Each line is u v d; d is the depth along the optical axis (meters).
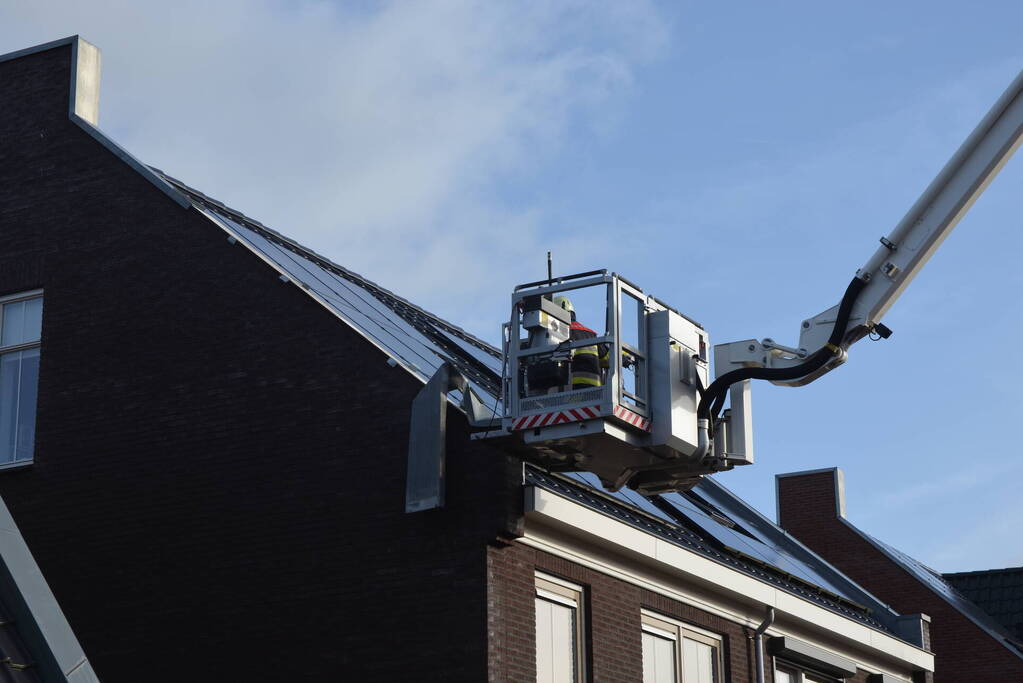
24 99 25.83
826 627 28.69
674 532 25.33
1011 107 19.42
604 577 22.45
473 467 20.09
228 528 21.62
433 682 19.47
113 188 24.39
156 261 23.61
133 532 22.28
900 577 42.38
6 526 13.40
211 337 22.75
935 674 41.25
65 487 23.05
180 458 22.36
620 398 18.41
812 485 44.66
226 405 22.28
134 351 23.33
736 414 20.25
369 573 20.38
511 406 18.86
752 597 25.97
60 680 12.79
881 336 20.11
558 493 20.48
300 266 25.52
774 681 27.38
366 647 20.09
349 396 21.36
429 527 20.14
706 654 25.33
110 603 22.08
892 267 19.70
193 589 21.55
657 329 19.44
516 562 20.33
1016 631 46.00
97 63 26.03
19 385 24.25
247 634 20.95
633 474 20.55
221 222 23.70
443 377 20.55
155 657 21.48
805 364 19.75
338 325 21.80
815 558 34.78
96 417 23.25
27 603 13.03
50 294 24.34
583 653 21.66
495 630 19.50
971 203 19.77
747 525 34.66
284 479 21.45
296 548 21.02
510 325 19.08
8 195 25.33
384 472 20.73
